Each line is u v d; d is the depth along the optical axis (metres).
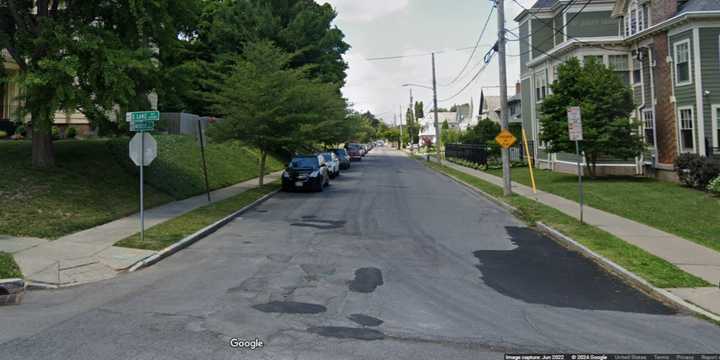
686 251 9.64
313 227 12.92
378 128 175.50
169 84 16.42
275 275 8.12
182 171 21.12
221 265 8.86
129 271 8.50
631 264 8.67
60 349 5.00
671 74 22.12
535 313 6.38
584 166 26.52
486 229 12.79
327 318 6.02
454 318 6.12
